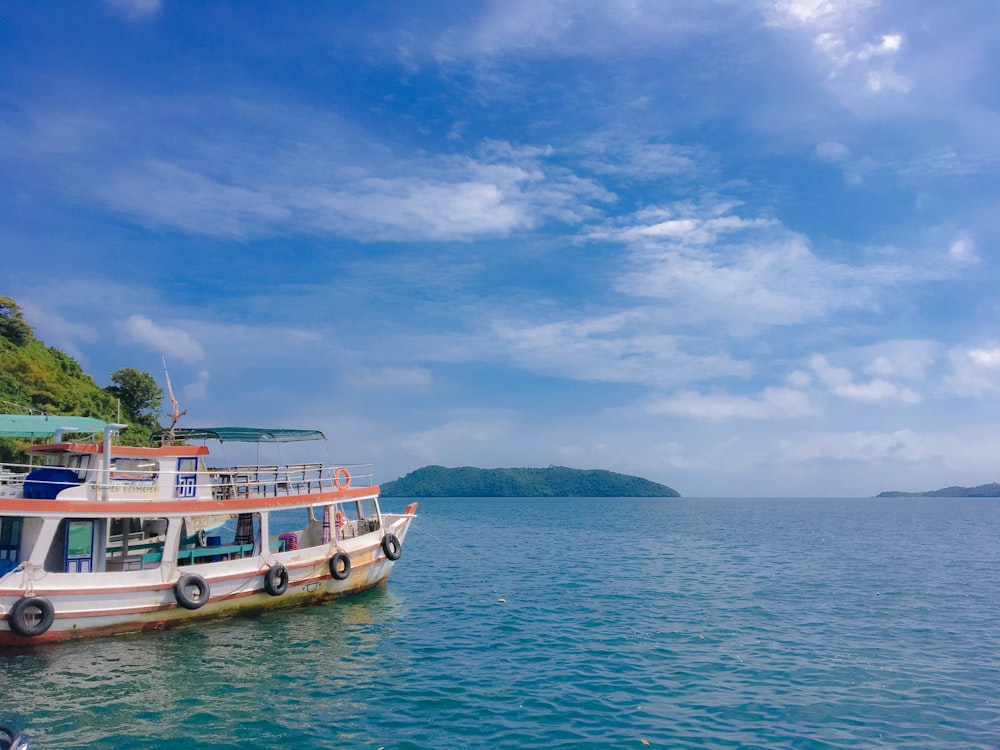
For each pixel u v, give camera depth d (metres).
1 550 22.62
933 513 167.88
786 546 64.69
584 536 78.19
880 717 17.61
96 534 23.67
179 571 24.27
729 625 27.89
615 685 20.00
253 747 15.23
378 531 32.50
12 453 47.81
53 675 19.66
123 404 83.12
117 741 15.35
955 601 33.56
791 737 16.28
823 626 27.73
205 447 26.77
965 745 15.88
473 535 79.12
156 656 21.75
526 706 18.17
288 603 27.94
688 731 16.59
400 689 19.36
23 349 74.88
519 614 30.08
